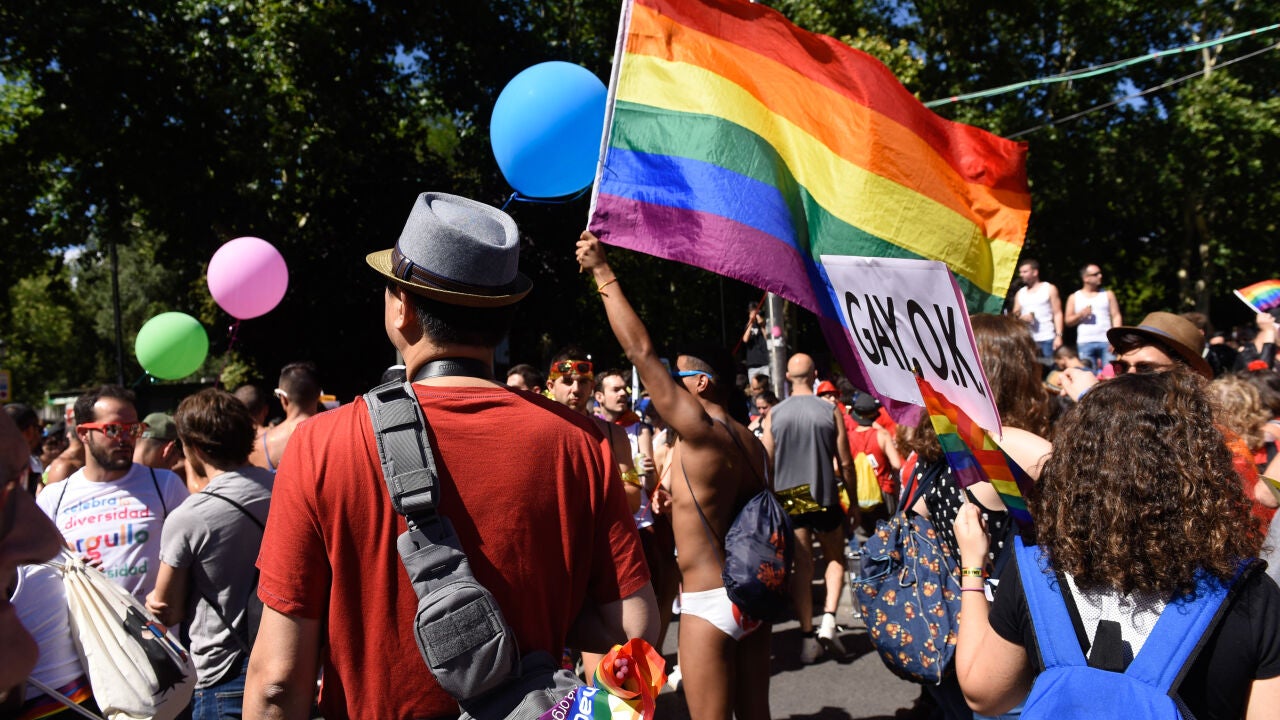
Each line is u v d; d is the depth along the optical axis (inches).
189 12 587.2
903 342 91.4
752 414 377.7
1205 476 65.0
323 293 723.4
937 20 893.2
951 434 89.0
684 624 126.3
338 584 59.3
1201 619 62.6
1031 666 72.7
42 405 1849.2
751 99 130.0
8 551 54.3
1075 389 150.4
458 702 58.6
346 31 648.4
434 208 67.2
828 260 96.4
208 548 123.8
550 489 63.0
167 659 99.6
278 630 58.8
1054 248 1027.9
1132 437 67.0
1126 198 987.3
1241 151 908.6
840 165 135.4
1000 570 92.7
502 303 66.2
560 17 820.0
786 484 222.5
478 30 711.1
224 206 594.9
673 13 130.0
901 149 138.9
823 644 215.5
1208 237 1058.7
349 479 59.7
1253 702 61.8
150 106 565.3
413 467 58.7
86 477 141.9
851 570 299.7
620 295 119.6
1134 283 1238.9
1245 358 284.4
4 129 612.1
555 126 123.6
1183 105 887.1
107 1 541.3
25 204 619.8
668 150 123.2
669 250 118.3
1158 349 136.6
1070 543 67.4
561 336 839.7
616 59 125.1
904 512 112.8
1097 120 933.2
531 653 60.2
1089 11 872.9
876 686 197.2
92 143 559.2
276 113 612.7
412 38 692.7
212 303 762.2
